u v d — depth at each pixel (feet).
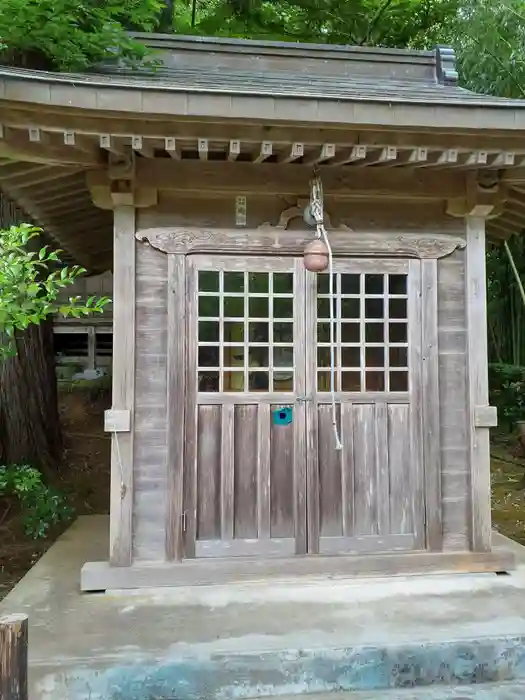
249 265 12.01
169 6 24.14
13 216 18.78
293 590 11.16
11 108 9.52
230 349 11.96
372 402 12.21
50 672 8.39
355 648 8.91
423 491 12.19
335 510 12.00
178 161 11.62
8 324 8.66
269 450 11.87
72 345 39.75
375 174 12.09
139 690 8.50
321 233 11.56
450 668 9.07
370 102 10.08
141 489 11.58
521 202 14.47
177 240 11.80
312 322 12.07
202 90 9.68
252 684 8.69
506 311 32.42
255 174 11.76
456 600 10.72
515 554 12.65
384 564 11.82
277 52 14.90
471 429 12.34
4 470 15.55
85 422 31.58
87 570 11.16
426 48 30.73
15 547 18.01
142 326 11.76
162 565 11.37
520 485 24.38
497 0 25.41
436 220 12.53
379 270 12.34
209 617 9.99
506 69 25.58
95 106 9.55
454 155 10.97
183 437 11.64
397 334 12.47
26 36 13.62
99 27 14.71
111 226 15.99
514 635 9.30
